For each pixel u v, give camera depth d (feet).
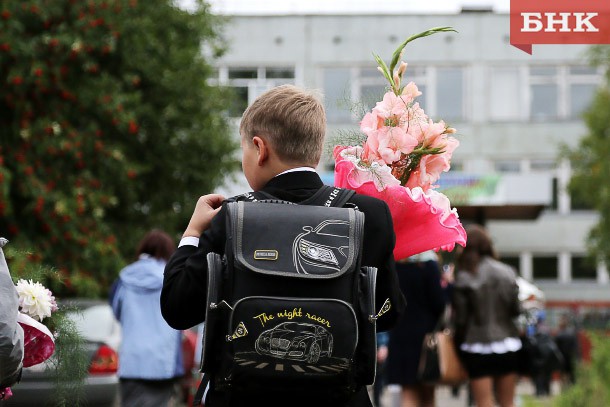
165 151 88.94
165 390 38.47
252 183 15.48
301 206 14.57
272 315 13.64
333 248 14.16
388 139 16.93
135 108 82.38
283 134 15.08
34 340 18.08
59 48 73.51
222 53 100.89
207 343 13.93
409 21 174.81
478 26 174.91
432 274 40.09
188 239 14.93
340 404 14.25
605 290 173.99
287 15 174.40
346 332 13.78
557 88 175.22
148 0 89.35
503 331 40.45
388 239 15.02
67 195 73.72
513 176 155.43
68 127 75.10
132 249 84.23
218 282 13.91
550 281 175.63
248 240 14.07
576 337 103.60
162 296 14.69
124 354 37.88
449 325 40.88
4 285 15.75
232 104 96.43
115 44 77.10
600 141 130.41
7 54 72.38
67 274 70.54
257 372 13.69
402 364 40.55
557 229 175.73
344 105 17.84
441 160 17.42
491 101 175.22
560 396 51.19
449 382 40.45
